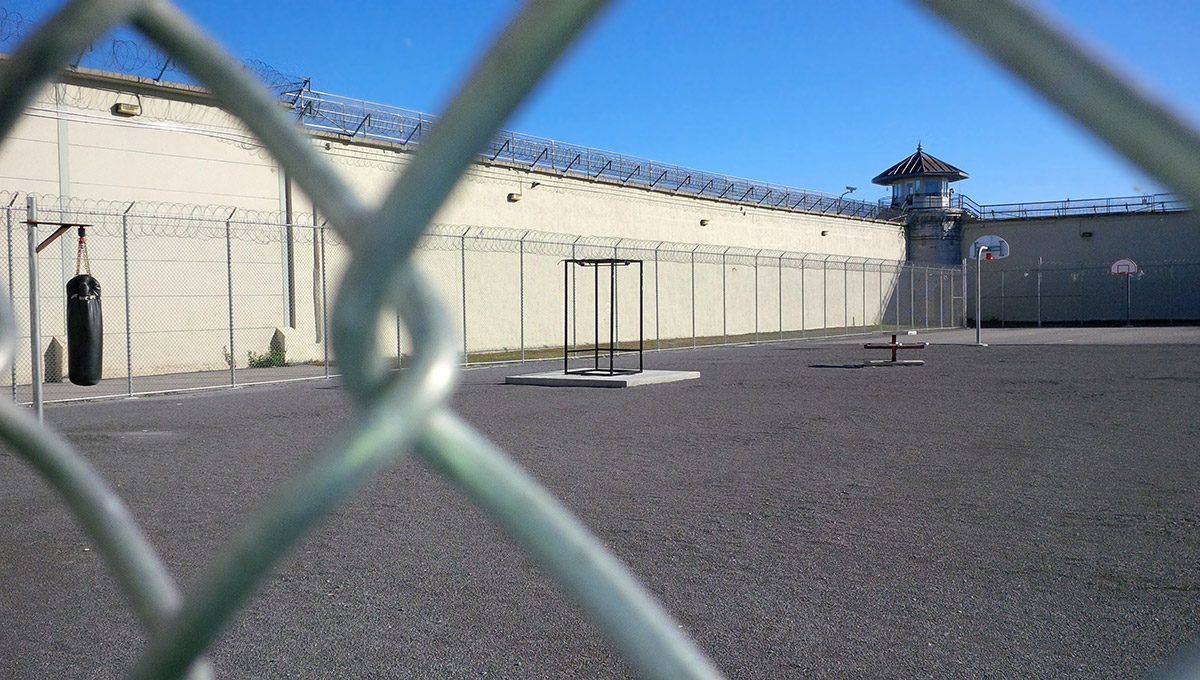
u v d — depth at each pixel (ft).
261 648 10.76
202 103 60.54
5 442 2.92
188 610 1.99
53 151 53.31
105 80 55.52
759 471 22.30
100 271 55.42
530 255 84.23
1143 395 39.50
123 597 12.81
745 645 10.72
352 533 16.28
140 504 18.81
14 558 14.82
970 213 150.61
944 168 150.10
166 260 58.75
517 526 1.88
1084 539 15.49
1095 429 29.27
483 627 11.45
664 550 14.96
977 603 12.20
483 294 79.25
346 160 66.28
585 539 1.86
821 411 34.96
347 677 9.91
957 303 148.05
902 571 13.71
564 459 24.17
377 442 1.88
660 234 101.04
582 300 90.58
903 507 18.12
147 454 25.25
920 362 61.46
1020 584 13.01
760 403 37.93
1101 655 10.36
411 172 1.82
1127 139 1.48
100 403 38.99
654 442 27.20
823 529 16.35
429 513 17.83
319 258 67.21
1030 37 1.49
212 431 29.96
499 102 1.72
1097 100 1.48
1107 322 141.08
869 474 21.80
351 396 1.94
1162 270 138.00
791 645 10.72
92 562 14.58
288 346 65.10
